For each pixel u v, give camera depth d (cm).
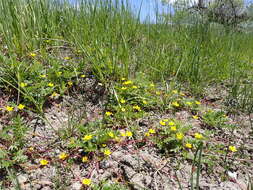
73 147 39
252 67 93
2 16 58
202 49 76
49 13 75
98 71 58
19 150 35
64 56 68
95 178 34
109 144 41
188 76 69
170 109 55
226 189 33
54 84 54
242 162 39
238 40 100
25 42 64
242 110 58
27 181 32
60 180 33
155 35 81
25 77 51
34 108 47
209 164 36
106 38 63
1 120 43
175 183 34
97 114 50
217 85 74
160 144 40
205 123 51
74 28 69
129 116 47
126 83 55
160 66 71
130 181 34
